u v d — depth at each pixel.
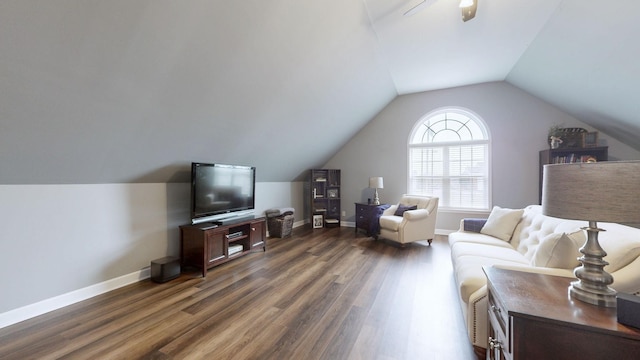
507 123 4.45
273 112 3.13
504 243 2.68
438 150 5.00
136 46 1.62
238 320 1.96
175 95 2.11
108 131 2.03
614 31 2.21
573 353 0.92
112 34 1.49
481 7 2.49
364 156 5.54
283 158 4.43
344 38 2.74
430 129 5.08
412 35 2.98
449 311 2.10
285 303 2.23
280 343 1.69
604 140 3.91
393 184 5.30
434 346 1.67
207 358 1.54
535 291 1.18
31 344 1.66
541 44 3.02
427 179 5.09
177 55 1.84
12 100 1.47
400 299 2.30
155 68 1.82
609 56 2.48
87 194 2.36
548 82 3.63
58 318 1.98
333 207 5.83
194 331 1.81
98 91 1.71
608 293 1.03
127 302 2.24
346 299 2.30
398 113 5.23
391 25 2.78
